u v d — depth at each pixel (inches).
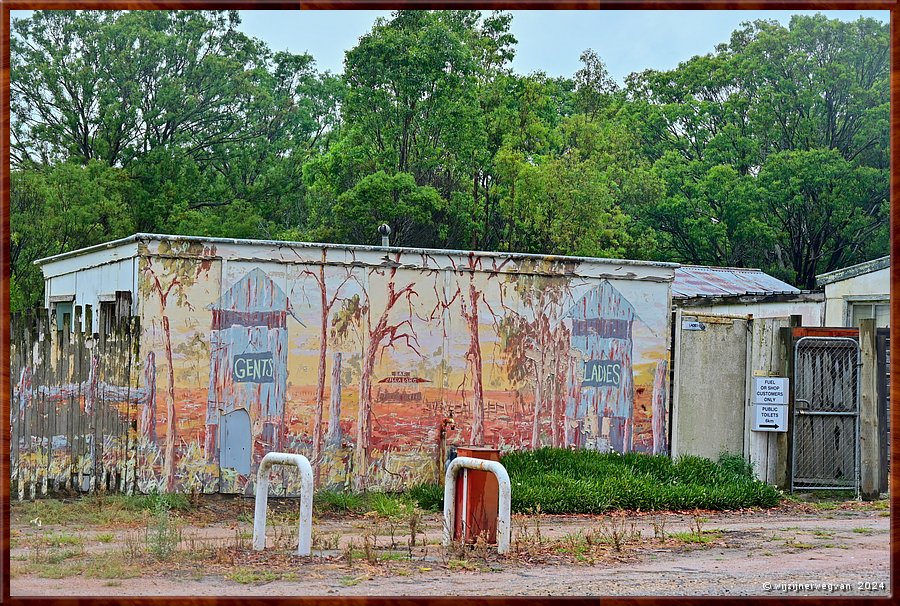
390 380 561.9
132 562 362.0
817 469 605.9
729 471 590.2
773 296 876.0
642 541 427.8
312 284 549.6
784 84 1710.1
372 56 1475.1
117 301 529.3
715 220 1657.2
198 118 1625.2
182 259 526.0
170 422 519.5
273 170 1611.7
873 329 593.6
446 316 573.9
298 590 311.3
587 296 600.7
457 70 1493.6
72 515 470.3
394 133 1481.3
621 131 1648.6
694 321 619.8
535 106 1571.1
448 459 520.4
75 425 510.9
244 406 534.3
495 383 581.3
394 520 491.5
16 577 335.6
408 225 1494.8
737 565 375.6
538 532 409.1
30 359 507.8
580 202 1417.3
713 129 1809.8
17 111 1581.0
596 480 539.5
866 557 398.0
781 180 1589.6
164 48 1589.6
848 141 1684.3
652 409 610.2
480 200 1509.6
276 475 538.0
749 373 618.2
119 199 1433.3
